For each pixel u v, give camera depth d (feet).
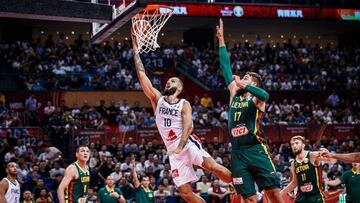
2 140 68.18
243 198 24.66
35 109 83.66
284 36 129.08
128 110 83.71
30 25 109.19
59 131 71.26
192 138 25.48
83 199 34.01
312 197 33.91
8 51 97.14
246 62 105.50
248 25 117.08
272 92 97.76
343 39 128.77
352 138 83.46
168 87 25.09
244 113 24.48
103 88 91.45
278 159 69.67
